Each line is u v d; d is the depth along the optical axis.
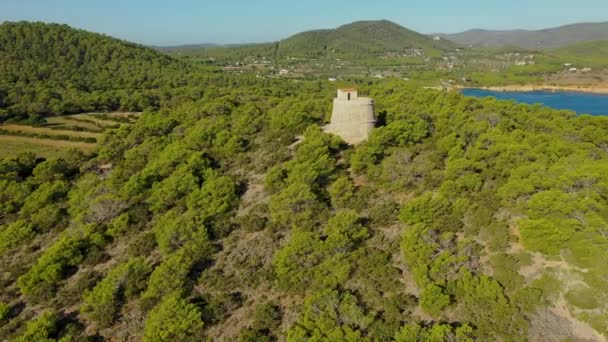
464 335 24.34
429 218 33.88
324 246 31.41
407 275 30.67
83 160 59.47
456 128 51.59
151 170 46.88
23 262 36.41
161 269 31.20
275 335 27.50
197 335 27.53
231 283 31.81
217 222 37.75
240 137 55.69
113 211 41.00
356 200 38.41
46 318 28.91
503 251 30.73
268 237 35.59
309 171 40.78
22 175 54.31
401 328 25.52
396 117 56.91
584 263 27.44
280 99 90.12
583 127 55.97
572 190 33.00
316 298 28.19
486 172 39.62
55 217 41.81
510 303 26.98
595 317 25.58
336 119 51.81
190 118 72.50
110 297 30.12
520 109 67.25
